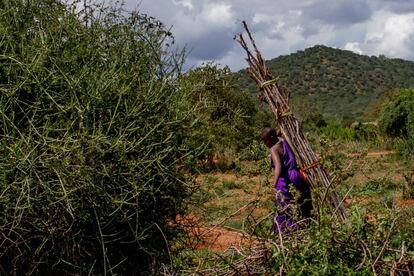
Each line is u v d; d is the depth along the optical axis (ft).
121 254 16.87
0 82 15.94
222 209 24.21
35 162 14.52
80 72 16.15
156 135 17.24
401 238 14.47
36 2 17.04
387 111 89.30
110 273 16.83
